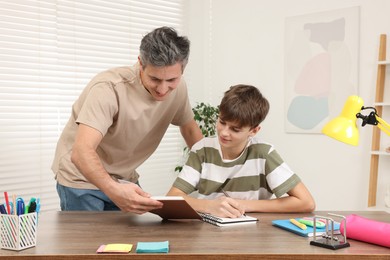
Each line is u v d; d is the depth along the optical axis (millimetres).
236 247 1201
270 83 3877
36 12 3361
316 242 1218
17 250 1202
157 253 1148
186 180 1802
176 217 1544
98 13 3693
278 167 1756
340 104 3424
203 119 3996
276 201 1697
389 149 3057
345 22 3379
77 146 1611
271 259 1138
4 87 3232
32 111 3367
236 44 4121
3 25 3207
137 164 2131
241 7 4070
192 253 1146
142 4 3955
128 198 1474
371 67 3262
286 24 3738
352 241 1265
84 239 1302
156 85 1680
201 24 4336
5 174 3256
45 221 1542
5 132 3248
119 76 1818
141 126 1926
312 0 3578
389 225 1215
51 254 1160
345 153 3424
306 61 3617
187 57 1660
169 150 4199
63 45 3510
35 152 3400
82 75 3631
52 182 3496
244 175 1812
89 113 1687
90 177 1557
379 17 3215
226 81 4215
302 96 3650
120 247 1186
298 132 3686
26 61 3324
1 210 1232
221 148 1828
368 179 3297
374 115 1463
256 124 1733
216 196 1855
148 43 1604
